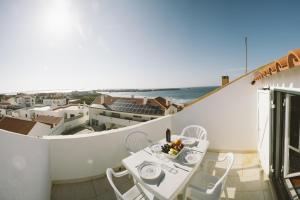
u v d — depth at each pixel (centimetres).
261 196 269
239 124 429
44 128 2347
